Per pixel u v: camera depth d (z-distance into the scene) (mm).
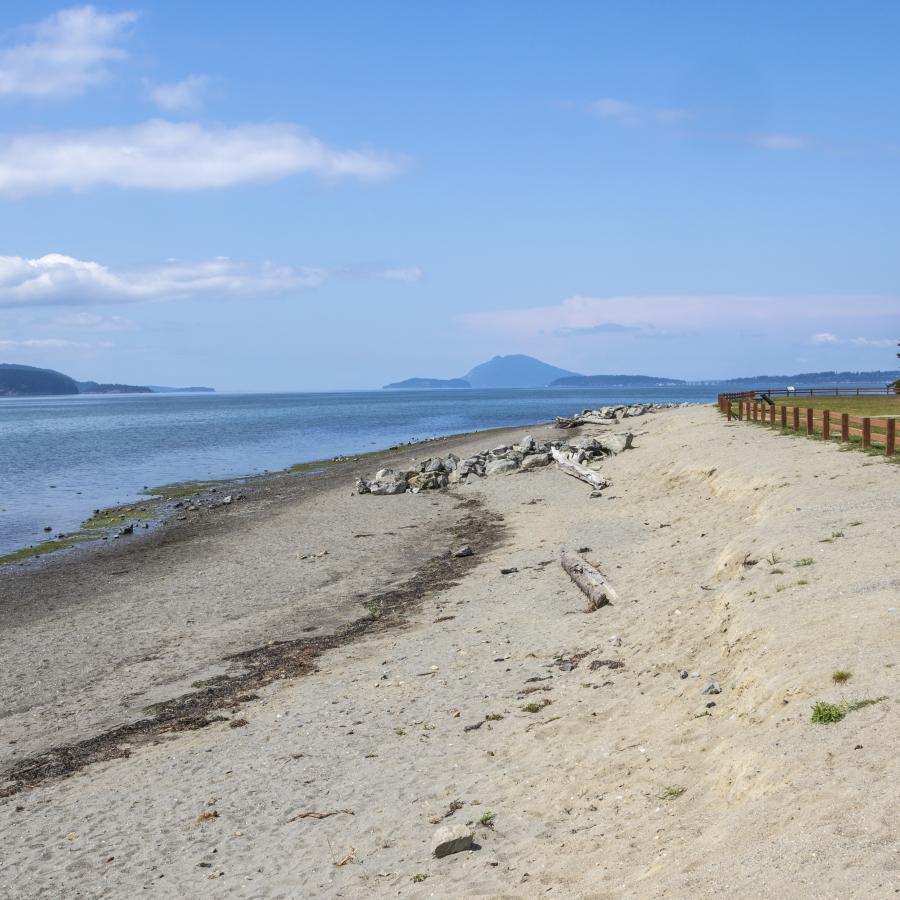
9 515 45500
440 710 14312
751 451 35031
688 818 8289
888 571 13398
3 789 13453
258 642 21000
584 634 17188
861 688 9164
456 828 9242
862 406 61688
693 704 11391
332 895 8812
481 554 29219
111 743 15109
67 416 194375
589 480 41656
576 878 7844
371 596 24906
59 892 9852
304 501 45656
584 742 11508
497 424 129250
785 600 13195
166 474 65188
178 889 9555
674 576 19547
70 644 21781
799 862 6438
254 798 11812
